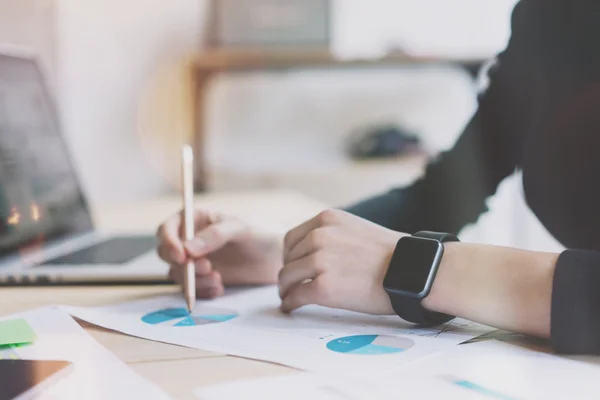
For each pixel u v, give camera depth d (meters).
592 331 0.41
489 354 0.42
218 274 0.63
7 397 0.34
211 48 2.33
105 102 2.36
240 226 0.67
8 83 1.00
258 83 2.51
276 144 2.54
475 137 0.87
